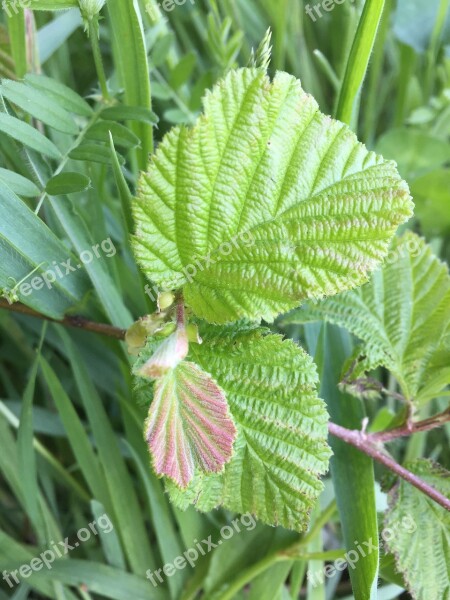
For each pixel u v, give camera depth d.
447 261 0.26
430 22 0.26
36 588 0.19
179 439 0.12
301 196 0.12
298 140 0.11
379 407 0.23
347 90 0.15
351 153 0.11
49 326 0.21
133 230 0.13
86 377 0.19
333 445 0.16
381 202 0.11
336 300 0.16
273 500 0.13
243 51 0.27
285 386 0.13
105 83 0.16
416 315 0.16
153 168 0.11
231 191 0.11
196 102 0.23
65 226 0.15
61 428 0.22
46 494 0.22
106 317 0.18
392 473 0.16
